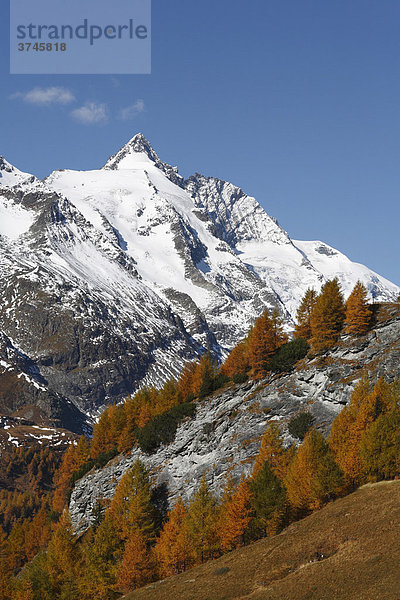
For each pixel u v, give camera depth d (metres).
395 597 58.22
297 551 76.81
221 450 121.75
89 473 152.25
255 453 115.69
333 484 88.25
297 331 137.62
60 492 178.12
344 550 71.81
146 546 108.38
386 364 109.94
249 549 86.12
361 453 89.31
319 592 64.25
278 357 125.44
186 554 94.88
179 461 128.50
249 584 73.44
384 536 70.38
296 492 91.62
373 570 64.50
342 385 112.00
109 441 167.75
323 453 93.75
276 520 90.69
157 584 87.81
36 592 109.19
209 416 129.88
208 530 96.31
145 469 129.50
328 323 120.38
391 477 87.88
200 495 102.25
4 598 113.62
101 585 100.56
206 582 79.19
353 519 78.44
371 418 95.69
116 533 109.25
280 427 115.81
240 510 93.00
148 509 116.75
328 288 127.88
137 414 161.25
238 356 145.75
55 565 114.56
